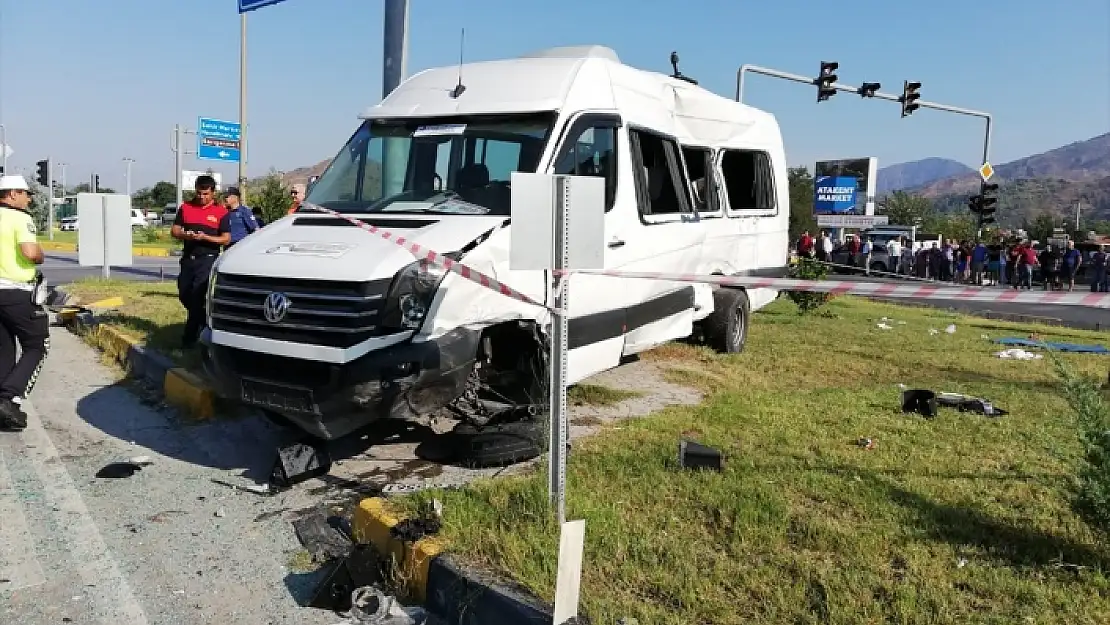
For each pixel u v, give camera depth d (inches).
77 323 420.2
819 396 290.4
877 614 137.8
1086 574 151.4
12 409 252.8
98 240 521.3
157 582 162.4
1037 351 453.1
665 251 290.7
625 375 325.1
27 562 169.3
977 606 141.8
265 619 149.6
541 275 221.6
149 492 207.6
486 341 215.0
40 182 1259.8
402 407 193.9
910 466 210.5
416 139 248.5
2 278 251.0
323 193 251.0
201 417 266.8
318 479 211.3
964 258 1216.2
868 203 1969.7
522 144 235.1
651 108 296.2
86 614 150.3
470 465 216.1
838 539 164.4
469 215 221.6
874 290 172.9
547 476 187.5
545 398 215.9
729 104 389.1
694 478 195.8
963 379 343.6
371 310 188.5
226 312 208.5
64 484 212.7
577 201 163.5
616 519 170.9
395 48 370.0
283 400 195.8
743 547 161.6
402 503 177.6
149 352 327.3
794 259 572.4
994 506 183.9
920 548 162.2
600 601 139.9
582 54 284.4
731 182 398.0
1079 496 171.3
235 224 367.2
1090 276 1179.9
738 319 393.1
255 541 180.2
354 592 150.9
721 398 283.4
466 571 148.6
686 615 138.0
